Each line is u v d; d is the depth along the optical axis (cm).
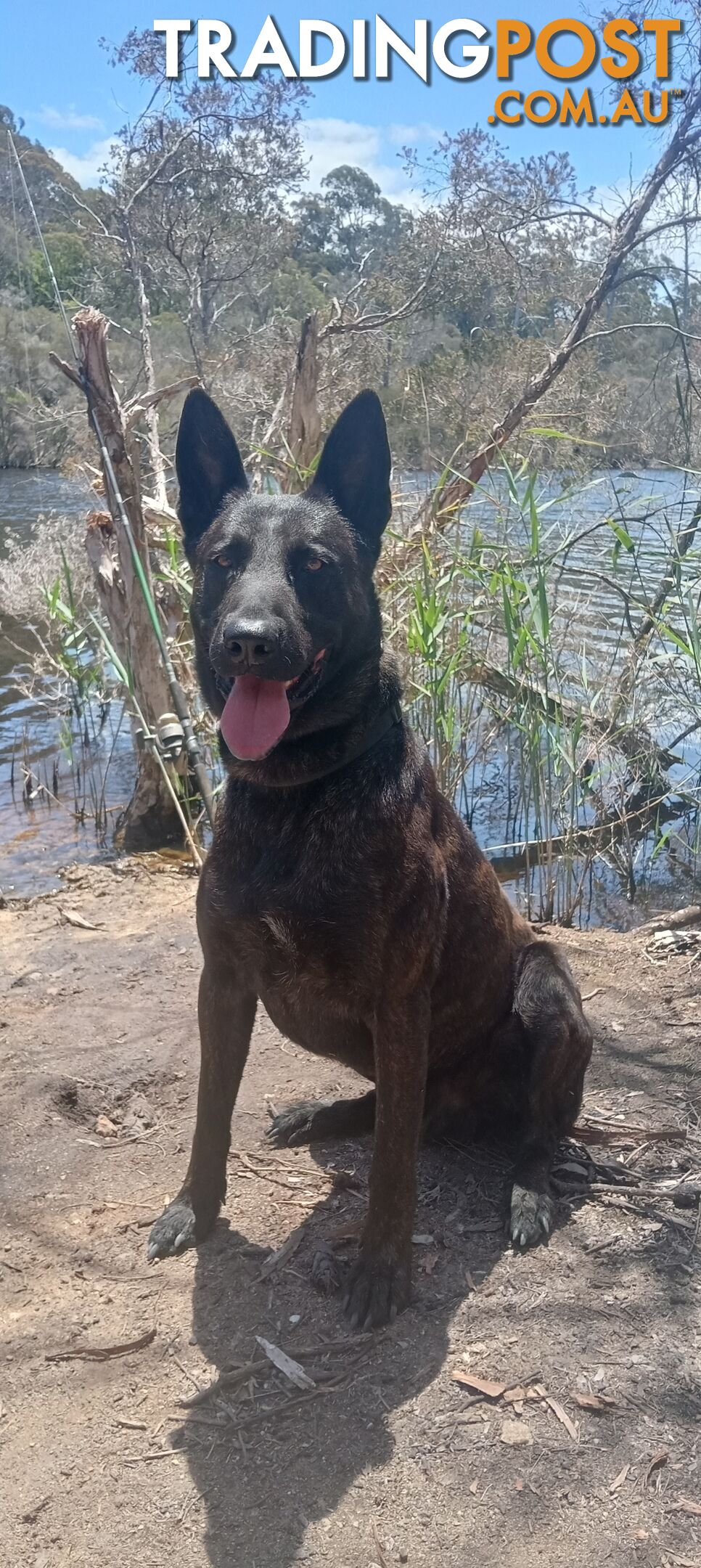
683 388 310
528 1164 111
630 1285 97
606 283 282
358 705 97
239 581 95
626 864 232
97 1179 117
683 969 166
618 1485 77
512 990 118
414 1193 98
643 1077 134
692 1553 72
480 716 268
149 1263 103
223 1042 103
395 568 237
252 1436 83
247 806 98
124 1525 76
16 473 954
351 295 423
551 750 220
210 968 102
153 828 245
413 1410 84
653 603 243
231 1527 75
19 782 285
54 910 197
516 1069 119
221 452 110
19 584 454
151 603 208
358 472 104
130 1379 89
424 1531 74
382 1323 93
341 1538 74
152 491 311
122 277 512
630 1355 88
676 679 245
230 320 596
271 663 89
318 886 93
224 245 520
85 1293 99
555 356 277
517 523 252
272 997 102
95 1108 131
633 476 263
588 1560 71
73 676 329
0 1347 93
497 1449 80
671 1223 105
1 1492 79
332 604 98
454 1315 94
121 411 225
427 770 107
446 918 103
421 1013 97
